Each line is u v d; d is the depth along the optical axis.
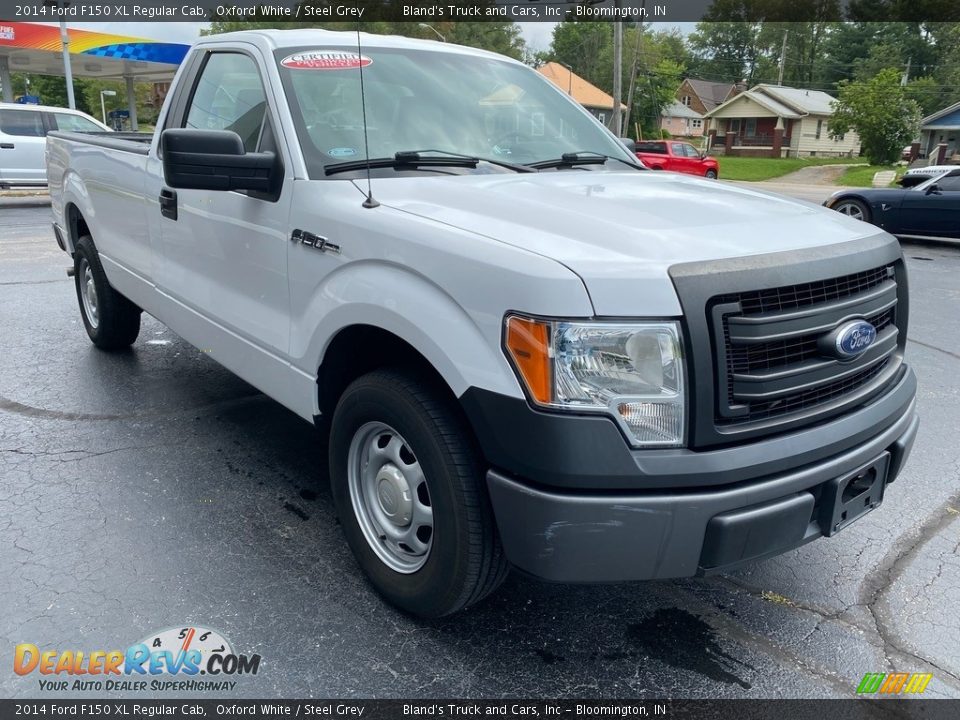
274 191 3.04
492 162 3.30
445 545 2.41
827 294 2.36
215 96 3.71
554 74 48.09
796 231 2.52
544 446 2.06
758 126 57.12
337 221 2.70
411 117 3.32
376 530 2.79
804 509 2.29
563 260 2.10
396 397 2.47
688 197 2.84
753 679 2.53
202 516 3.38
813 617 2.87
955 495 3.89
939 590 3.06
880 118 44.22
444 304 2.29
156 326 6.48
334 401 3.02
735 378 2.16
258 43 3.42
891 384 2.78
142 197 4.24
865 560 3.28
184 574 2.95
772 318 2.19
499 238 2.27
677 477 2.07
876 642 2.74
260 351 3.26
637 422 2.06
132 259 4.56
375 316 2.49
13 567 2.95
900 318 2.89
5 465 3.79
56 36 24.03
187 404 4.68
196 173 2.81
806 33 81.75
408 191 2.79
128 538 3.19
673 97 60.50
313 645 2.59
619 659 2.60
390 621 2.73
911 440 2.74
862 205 13.75
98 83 68.06
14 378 5.05
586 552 2.11
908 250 13.10
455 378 2.22
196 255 3.70
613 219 2.42
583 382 2.04
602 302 2.04
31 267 8.91
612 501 2.07
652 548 2.12
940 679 2.56
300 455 4.03
